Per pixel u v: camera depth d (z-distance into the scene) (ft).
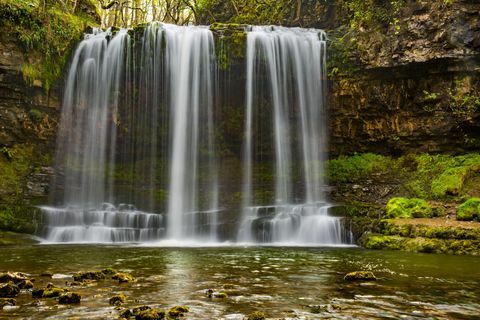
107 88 53.06
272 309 14.53
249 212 46.93
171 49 52.37
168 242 42.70
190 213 46.91
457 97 48.03
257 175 55.31
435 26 47.03
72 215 44.37
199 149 53.42
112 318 13.10
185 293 16.96
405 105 51.39
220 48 52.21
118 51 52.70
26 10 48.93
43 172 50.42
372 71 51.06
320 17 67.10
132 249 34.65
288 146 53.88
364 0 54.08
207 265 25.22
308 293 17.13
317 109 53.47
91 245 38.34
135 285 18.48
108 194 53.52
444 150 50.37
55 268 23.34
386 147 53.88
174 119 52.47
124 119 53.72
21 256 29.01
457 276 21.31
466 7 46.24
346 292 17.34
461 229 32.22
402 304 15.37
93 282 19.06
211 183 53.83
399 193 48.34
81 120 52.75
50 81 50.80
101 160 53.72
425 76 49.62
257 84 53.11
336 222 40.29
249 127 54.44
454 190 44.96
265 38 52.37
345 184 52.19
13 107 49.14
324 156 54.24
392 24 49.62
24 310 13.91
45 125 51.08
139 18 94.63
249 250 34.14
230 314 13.80
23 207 42.93
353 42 51.72
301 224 41.81
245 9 75.10
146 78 52.65
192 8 79.15
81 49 52.95
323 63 53.06
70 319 12.97
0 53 47.03
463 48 46.03
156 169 53.52
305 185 53.16
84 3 64.85
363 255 30.30
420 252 32.09
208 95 53.11
